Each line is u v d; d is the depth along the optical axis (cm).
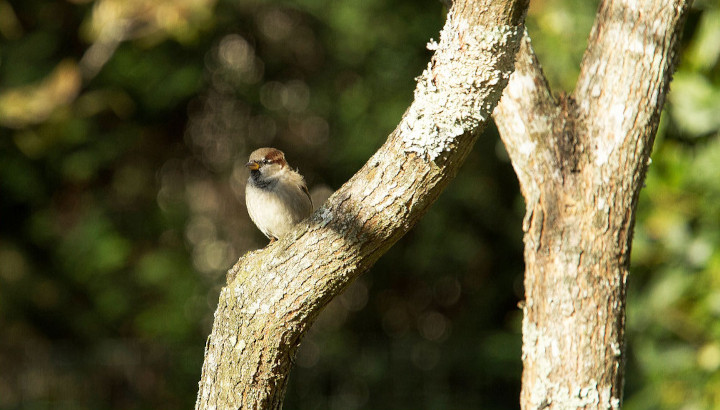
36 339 1402
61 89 1141
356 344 1495
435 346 1437
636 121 483
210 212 1538
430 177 395
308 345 1470
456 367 1427
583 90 496
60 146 1357
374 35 1391
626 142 484
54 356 1331
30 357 1333
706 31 788
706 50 788
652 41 481
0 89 1291
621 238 489
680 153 813
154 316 1411
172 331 1402
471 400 1410
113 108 1370
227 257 1524
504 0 364
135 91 1405
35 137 1254
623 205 488
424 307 1612
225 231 1534
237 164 1541
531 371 501
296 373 1420
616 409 493
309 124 1536
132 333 1425
